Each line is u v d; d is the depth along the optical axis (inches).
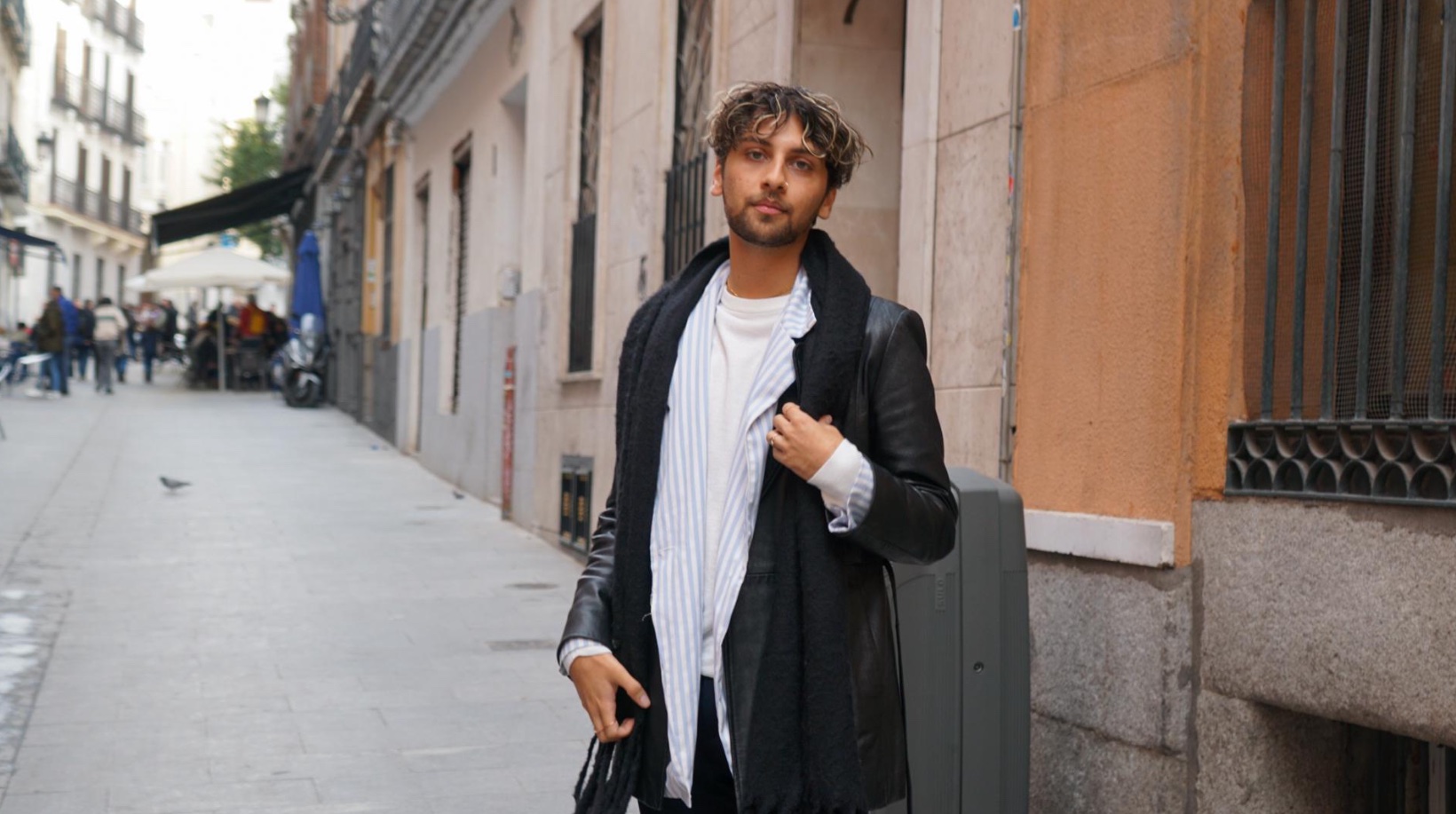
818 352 89.4
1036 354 178.5
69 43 2114.9
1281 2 142.5
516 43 510.6
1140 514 157.5
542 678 260.2
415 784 196.2
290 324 1206.3
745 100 91.6
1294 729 143.7
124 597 333.7
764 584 89.4
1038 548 172.9
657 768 91.4
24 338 1196.5
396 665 269.1
